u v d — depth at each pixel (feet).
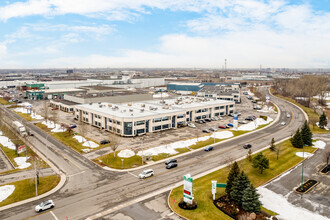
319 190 162.71
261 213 134.72
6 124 322.96
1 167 191.21
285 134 298.56
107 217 128.47
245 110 456.86
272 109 465.88
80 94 468.34
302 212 136.26
